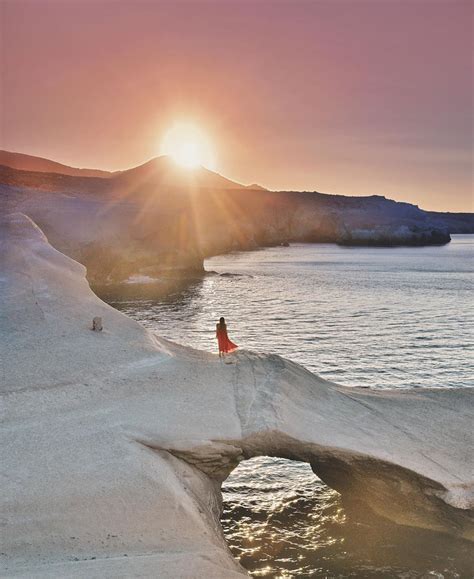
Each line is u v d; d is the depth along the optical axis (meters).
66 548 15.57
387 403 26.27
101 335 28.50
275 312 74.69
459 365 46.25
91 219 112.88
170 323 66.38
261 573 19.89
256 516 23.75
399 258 183.38
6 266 37.91
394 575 19.78
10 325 28.78
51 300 32.50
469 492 21.11
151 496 17.45
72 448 18.95
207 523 18.36
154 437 20.19
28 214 108.31
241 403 22.97
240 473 27.69
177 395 23.22
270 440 21.16
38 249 41.66
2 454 18.39
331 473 23.16
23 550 15.29
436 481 21.12
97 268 106.31
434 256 195.38
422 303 83.56
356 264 157.00
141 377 24.47
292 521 23.36
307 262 163.25
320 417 23.48
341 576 19.73
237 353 28.16
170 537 16.59
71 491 17.06
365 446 21.91
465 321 67.81
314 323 66.25
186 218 127.62
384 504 22.77
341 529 22.75
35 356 25.25
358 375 43.25
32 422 20.38
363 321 67.56
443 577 19.69
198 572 15.36
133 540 16.22
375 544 21.69
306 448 21.36
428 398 27.25
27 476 17.44
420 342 55.19
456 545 21.70
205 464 20.64
